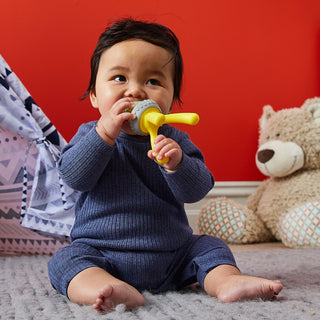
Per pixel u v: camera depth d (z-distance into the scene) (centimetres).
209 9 200
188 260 80
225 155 200
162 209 78
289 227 154
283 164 166
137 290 71
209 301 68
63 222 119
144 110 71
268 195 174
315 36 213
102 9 185
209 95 199
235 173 201
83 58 182
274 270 98
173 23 195
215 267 74
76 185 76
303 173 172
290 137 169
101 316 59
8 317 61
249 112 204
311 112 172
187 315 60
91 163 74
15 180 126
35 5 178
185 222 83
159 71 80
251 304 65
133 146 79
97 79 83
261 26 206
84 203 80
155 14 193
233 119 202
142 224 76
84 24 182
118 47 80
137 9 190
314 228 148
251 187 202
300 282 84
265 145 172
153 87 79
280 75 208
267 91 206
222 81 201
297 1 211
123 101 73
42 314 62
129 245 75
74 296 66
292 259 115
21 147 125
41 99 177
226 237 166
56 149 123
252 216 170
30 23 177
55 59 179
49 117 177
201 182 76
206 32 199
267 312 60
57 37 180
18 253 135
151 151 69
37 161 122
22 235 128
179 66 87
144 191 78
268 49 207
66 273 68
